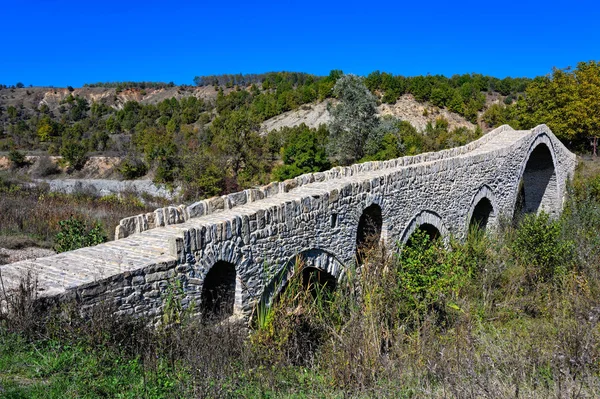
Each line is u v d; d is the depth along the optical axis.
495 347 8.97
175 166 36.25
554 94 35.97
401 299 11.33
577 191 27.89
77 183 39.34
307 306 10.38
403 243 14.06
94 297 7.23
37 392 5.43
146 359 6.68
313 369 8.47
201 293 8.86
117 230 9.90
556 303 12.32
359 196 13.34
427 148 40.56
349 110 39.06
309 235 11.55
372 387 7.55
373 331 8.82
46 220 19.41
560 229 17.31
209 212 11.48
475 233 18.59
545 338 10.05
